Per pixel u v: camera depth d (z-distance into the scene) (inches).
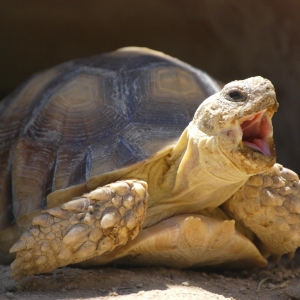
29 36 1190.9
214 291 456.4
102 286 441.1
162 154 496.4
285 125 953.5
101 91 578.2
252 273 578.2
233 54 1032.8
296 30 888.9
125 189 458.3
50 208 481.1
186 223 483.2
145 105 553.0
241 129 455.5
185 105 563.5
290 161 951.6
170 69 595.5
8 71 1210.6
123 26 1168.2
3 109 656.4
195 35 1108.5
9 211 559.8
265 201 537.3
